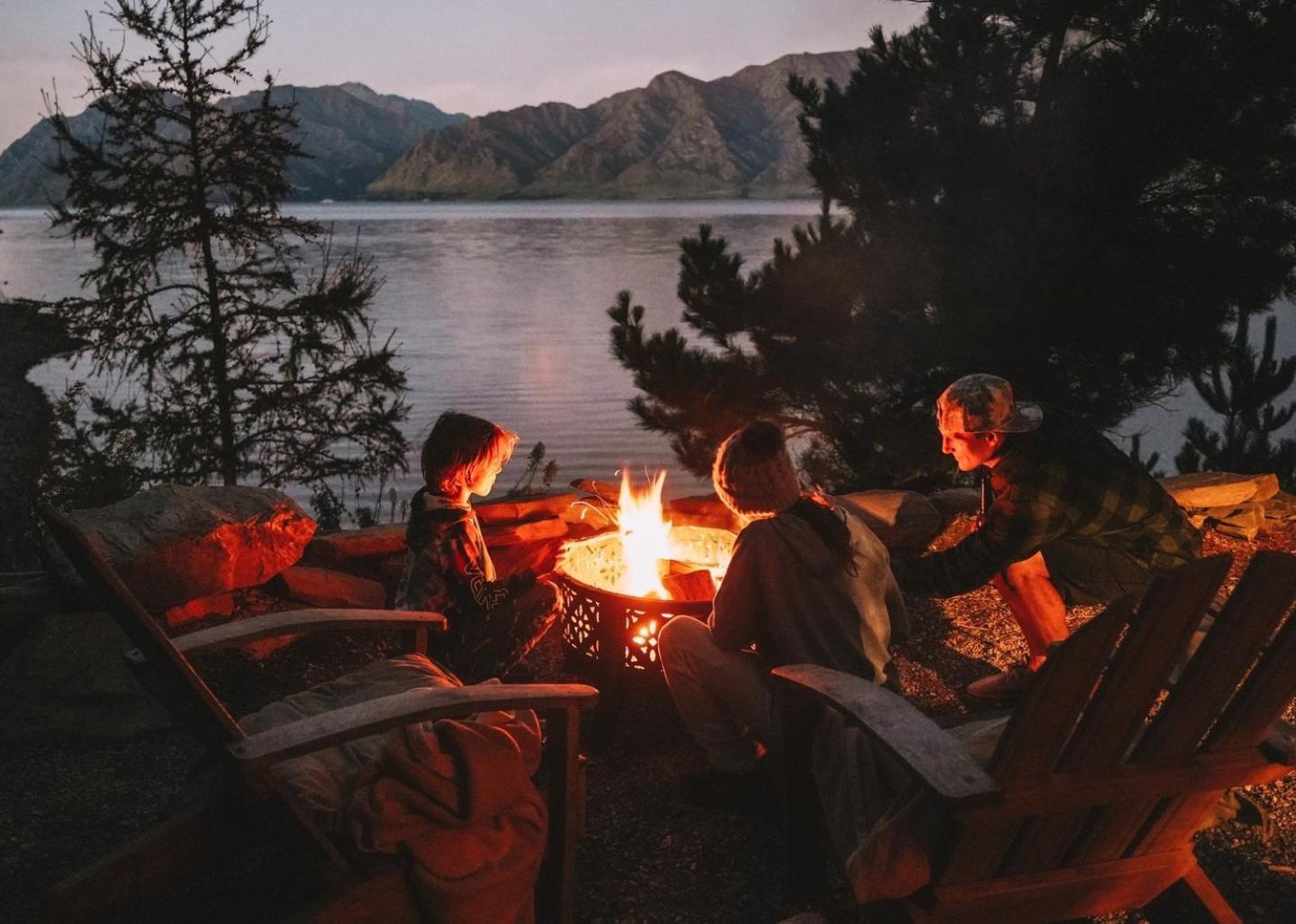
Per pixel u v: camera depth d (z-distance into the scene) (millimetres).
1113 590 3307
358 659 3871
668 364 9305
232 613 3828
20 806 2859
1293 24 6586
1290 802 2857
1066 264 7242
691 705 2785
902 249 8125
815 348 8750
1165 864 2031
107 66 8625
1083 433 3104
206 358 9328
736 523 4410
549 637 4152
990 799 1676
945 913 1881
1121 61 7184
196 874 1913
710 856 2670
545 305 81312
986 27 8156
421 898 1915
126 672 3387
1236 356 8078
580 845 2717
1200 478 5500
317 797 2027
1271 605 1781
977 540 3113
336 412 9789
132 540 3531
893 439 8328
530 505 4453
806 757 2363
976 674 3826
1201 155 7168
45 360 33844
